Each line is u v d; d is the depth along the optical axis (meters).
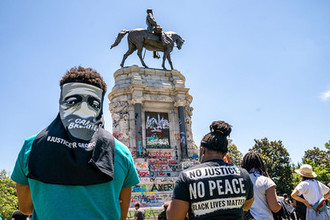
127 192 2.77
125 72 24.97
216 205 3.36
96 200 2.35
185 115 25.17
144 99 23.53
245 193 3.56
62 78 2.77
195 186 3.41
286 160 50.72
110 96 24.73
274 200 4.92
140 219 12.45
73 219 2.19
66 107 2.61
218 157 3.79
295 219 7.70
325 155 58.84
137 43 25.05
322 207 6.50
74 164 2.34
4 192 42.50
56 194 2.24
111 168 2.50
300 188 6.71
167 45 25.48
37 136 2.53
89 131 2.56
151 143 23.00
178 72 25.75
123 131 22.81
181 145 23.36
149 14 25.69
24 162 2.45
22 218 6.82
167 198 19.44
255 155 5.40
